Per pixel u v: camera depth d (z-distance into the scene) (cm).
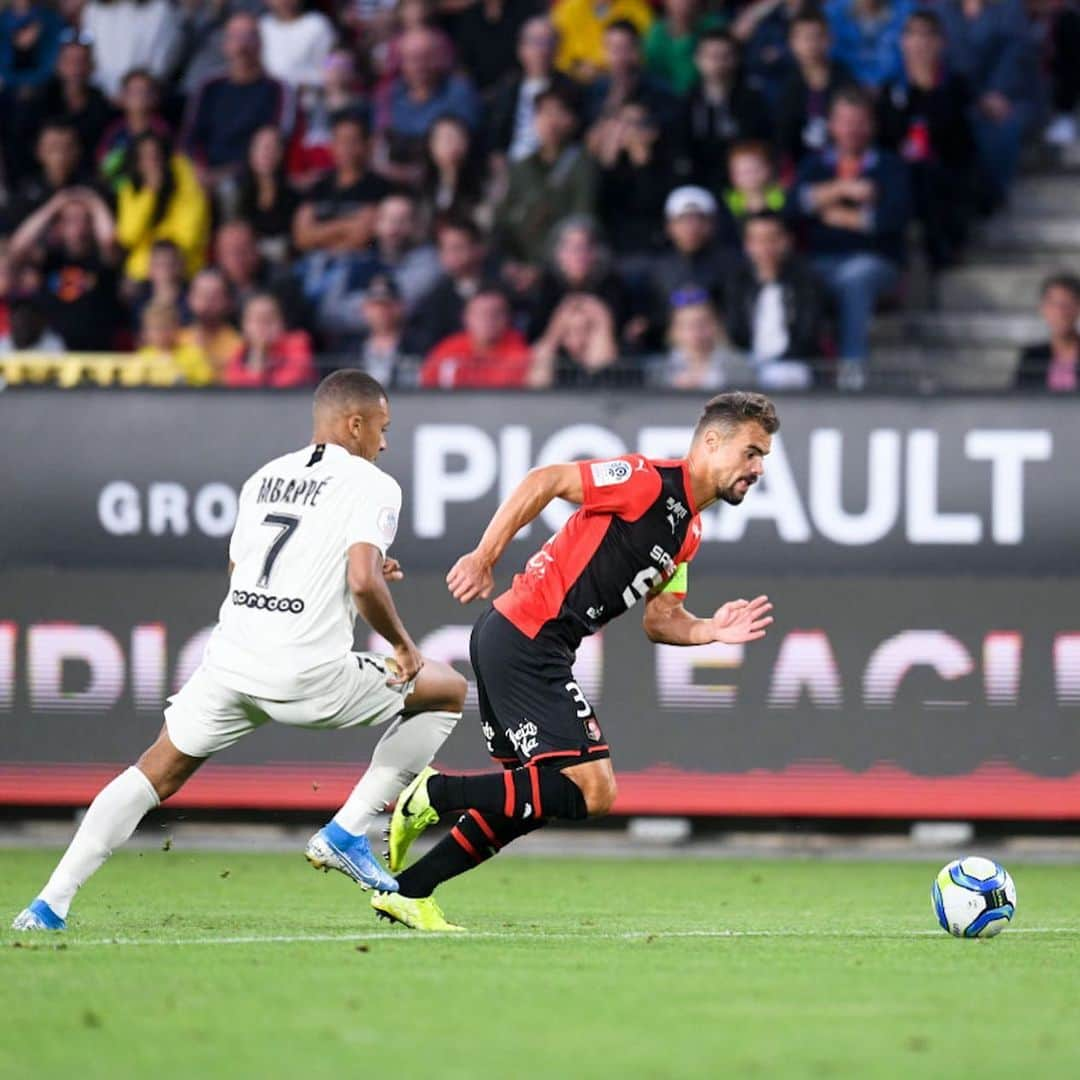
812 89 5103
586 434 3819
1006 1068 1394
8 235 5206
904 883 3303
